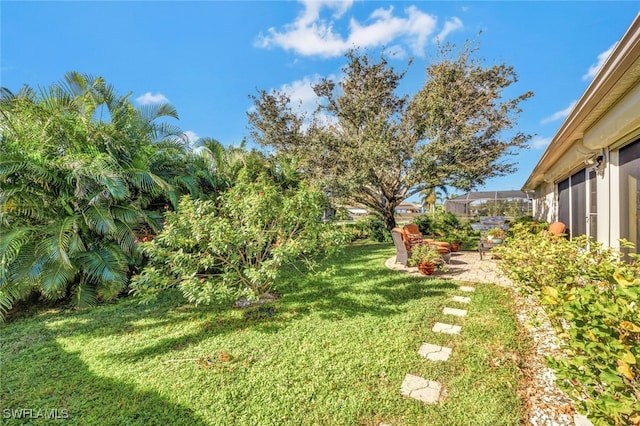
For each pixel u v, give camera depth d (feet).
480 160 35.96
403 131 38.29
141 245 16.85
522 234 18.76
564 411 8.40
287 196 19.51
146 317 17.24
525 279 13.38
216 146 35.70
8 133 19.66
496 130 36.96
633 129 13.74
